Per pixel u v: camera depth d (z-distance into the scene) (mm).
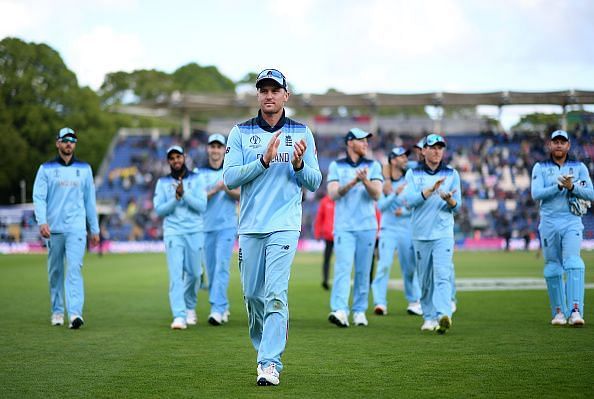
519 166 51156
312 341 10078
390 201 13703
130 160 56656
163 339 10391
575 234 11508
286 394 6848
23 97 49625
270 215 7520
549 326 11391
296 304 15539
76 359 8758
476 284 19641
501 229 47844
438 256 11047
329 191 12062
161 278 23188
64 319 12805
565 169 11664
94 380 7531
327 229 19078
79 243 11711
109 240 50688
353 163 12117
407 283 13773
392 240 13711
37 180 11672
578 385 7102
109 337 10578
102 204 52719
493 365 8141
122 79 77688
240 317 13328
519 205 49062
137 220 51469
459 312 13414
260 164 7375
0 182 50281
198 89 83438
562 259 11695
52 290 11984
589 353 8867
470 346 9508
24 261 34812
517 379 7387
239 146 7719
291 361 8539
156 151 57344
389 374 7730
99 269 28094
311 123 60062
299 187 7699
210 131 61250
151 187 54406
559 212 11602
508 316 12773
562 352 8945
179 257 11875
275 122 7730
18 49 49719
